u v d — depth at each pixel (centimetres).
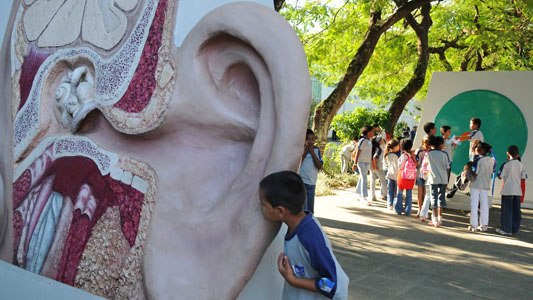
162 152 217
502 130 1010
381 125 1234
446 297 424
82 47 261
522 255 576
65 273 252
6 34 331
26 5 318
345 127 1292
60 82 282
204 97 197
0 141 316
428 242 625
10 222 297
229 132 201
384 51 1425
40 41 296
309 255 179
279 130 171
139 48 224
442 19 1239
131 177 225
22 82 304
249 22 180
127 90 227
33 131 288
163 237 206
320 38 1134
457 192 1003
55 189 268
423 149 801
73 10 276
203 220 195
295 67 170
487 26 1156
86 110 247
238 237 180
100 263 235
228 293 180
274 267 223
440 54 1529
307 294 188
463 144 1032
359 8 1025
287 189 166
